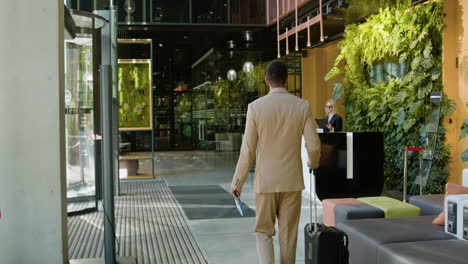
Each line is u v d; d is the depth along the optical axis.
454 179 8.21
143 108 11.60
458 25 8.11
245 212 7.25
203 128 17.78
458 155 8.12
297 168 3.50
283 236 3.53
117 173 9.05
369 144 7.82
